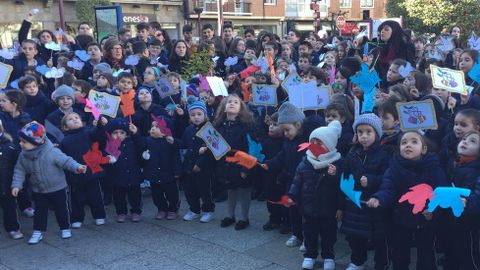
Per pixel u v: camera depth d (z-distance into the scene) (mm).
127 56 7336
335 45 9141
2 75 5473
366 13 25125
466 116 3678
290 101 4961
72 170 4734
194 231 5020
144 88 5875
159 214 5426
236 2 32188
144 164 5293
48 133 5512
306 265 3996
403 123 3932
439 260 4082
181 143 5301
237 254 4395
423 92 5012
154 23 9547
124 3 25828
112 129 5172
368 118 3756
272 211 4949
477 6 21828
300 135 4484
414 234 3611
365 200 3697
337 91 5551
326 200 3877
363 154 3826
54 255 4539
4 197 4863
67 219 4934
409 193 3221
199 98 6180
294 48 9031
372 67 5973
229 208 5145
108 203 6082
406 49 6180
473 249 3574
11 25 21906
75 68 6719
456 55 7168
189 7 29250
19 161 4797
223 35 10219
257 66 6891
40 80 6742
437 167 3500
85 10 22062
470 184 3383
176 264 4234
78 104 5840
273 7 34062
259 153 4930
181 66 7957
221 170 5059
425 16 22375
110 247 4676
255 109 5992
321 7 36250
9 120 5387
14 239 4961
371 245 4301
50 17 23141
